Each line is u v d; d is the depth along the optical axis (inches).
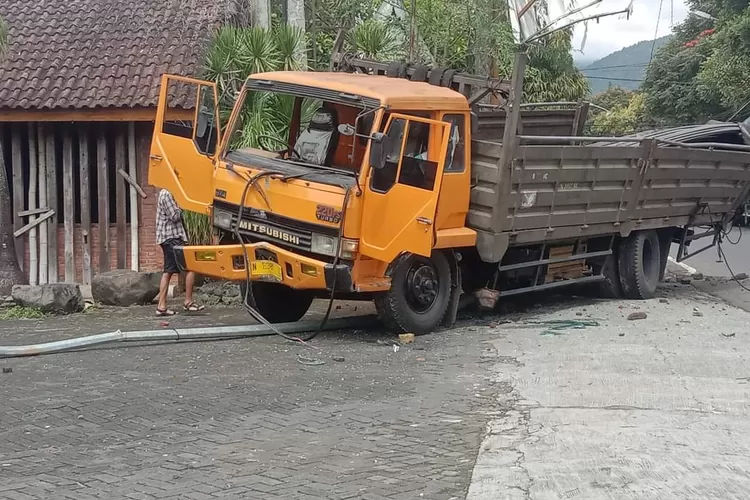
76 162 625.3
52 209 624.7
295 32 589.3
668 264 768.9
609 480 223.5
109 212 625.0
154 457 244.8
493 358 372.8
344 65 495.2
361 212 378.9
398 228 384.8
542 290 536.4
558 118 506.0
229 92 549.6
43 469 234.4
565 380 329.4
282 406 297.7
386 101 380.2
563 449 247.6
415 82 427.5
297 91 404.2
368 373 346.0
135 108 580.7
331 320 445.7
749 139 615.5
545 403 299.6
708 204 593.6
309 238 384.5
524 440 257.3
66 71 613.0
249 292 427.2
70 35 653.9
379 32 619.8
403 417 285.7
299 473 232.4
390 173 382.6
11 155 623.8
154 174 435.8
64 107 579.2
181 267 426.3
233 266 409.4
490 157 426.0
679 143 535.2
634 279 543.5
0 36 558.6
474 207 432.8
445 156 378.0
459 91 449.7
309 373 343.9
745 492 215.9
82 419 278.8
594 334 421.4
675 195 553.6
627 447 248.7
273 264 395.9
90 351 376.8
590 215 489.1
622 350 380.2
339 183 378.0
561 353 376.8
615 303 533.0
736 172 601.3
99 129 615.8
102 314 507.2
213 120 419.5
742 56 1218.6
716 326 443.8
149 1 692.1
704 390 313.0
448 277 433.1
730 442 252.8
